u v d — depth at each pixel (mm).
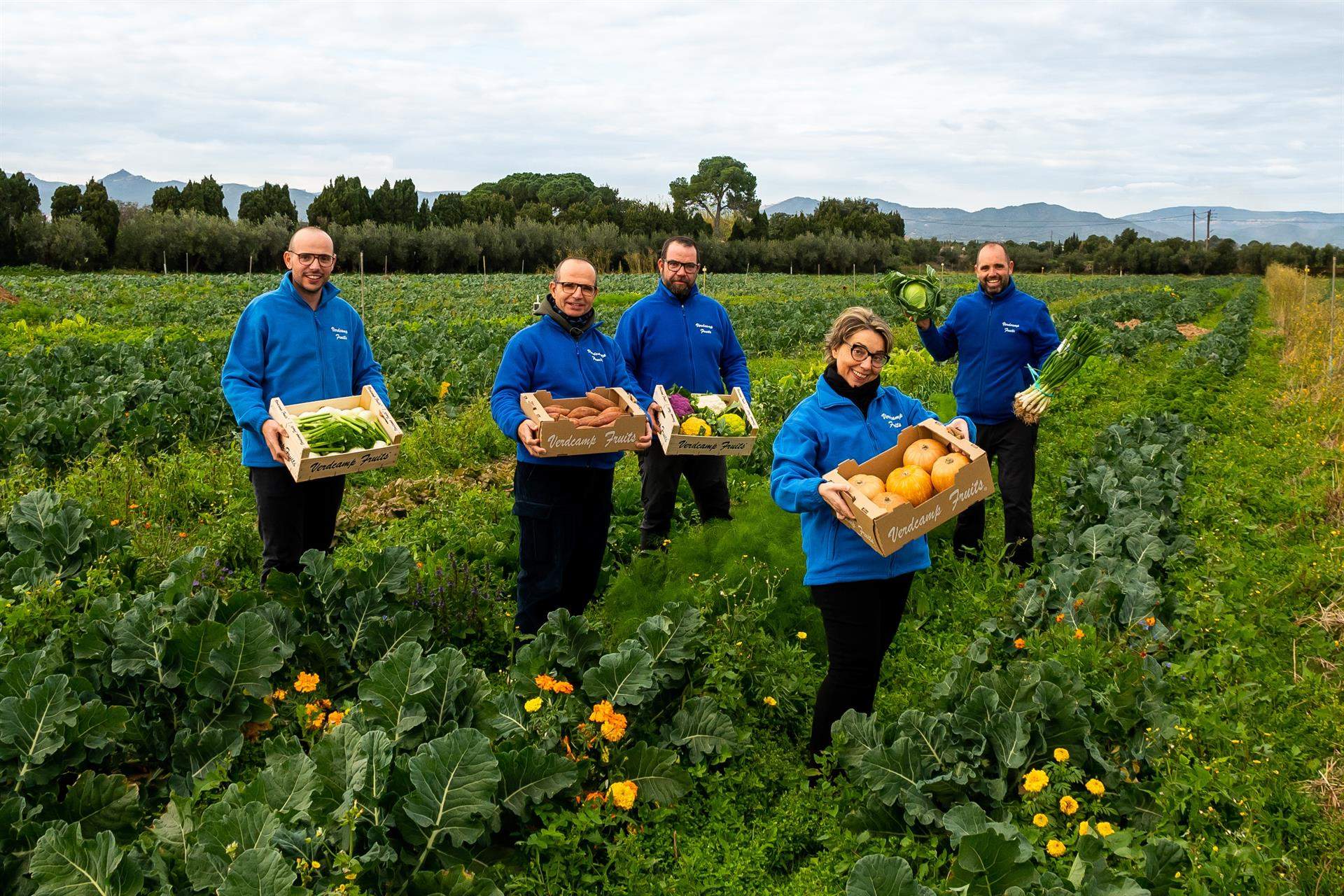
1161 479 8266
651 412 5867
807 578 4199
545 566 5312
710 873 3703
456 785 3367
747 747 4324
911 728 3992
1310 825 3973
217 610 4688
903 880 2957
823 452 4289
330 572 5012
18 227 57469
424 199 80312
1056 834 3680
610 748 4043
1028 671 4277
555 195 135375
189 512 8086
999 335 6762
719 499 7184
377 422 5305
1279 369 19422
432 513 8078
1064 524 7289
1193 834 3840
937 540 7387
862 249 83375
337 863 3061
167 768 4148
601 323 5727
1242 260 91375
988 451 7105
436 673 4004
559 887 3537
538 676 4188
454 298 36688
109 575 5781
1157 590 5434
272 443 5039
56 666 4113
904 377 15672
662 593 5977
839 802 4039
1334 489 8977
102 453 9375
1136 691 4410
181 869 3248
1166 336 24016
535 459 5148
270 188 77625
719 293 44250
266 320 5465
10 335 21141
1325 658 5500
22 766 3664
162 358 14906
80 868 3061
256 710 4316
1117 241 104438
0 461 9195
